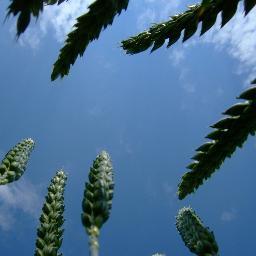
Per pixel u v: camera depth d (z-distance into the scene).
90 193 0.15
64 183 0.24
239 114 0.21
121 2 0.17
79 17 0.17
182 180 0.22
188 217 0.19
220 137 0.21
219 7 0.22
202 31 0.23
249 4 0.21
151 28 0.25
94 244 0.14
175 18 0.24
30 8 0.13
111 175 0.16
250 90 0.21
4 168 0.28
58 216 0.22
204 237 0.18
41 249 0.21
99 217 0.15
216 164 0.22
